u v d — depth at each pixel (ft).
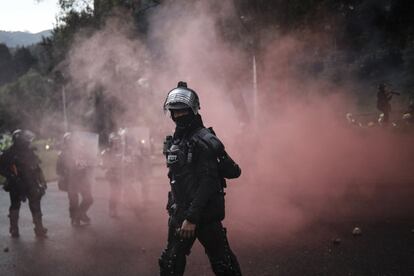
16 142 23.03
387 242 18.43
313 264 16.25
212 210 11.59
